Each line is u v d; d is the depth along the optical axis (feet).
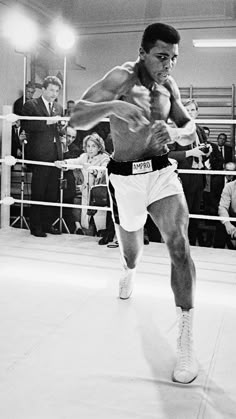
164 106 5.45
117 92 5.20
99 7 19.62
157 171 5.38
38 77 19.97
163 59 5.02
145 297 7.16
